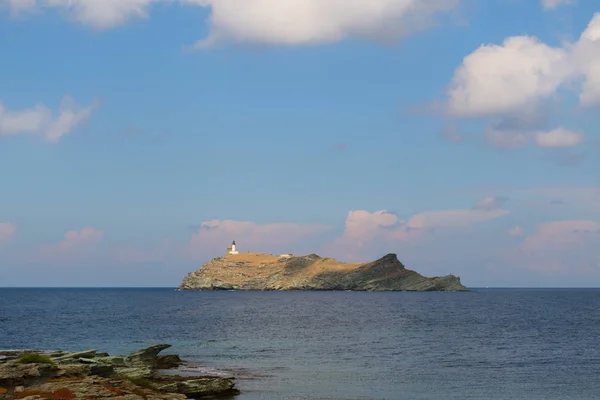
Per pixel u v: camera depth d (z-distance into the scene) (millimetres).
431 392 56719
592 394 56344
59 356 58125
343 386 59219
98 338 105938
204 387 53781
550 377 65438
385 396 54625
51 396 40062
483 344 99188
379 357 81750
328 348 92562
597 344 99438
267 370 69250
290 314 191875
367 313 198250
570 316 181375
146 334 115125
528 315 187375
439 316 181000
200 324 144000
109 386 45219
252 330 126750
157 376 57969
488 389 58438
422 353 86500
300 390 56906
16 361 50125
